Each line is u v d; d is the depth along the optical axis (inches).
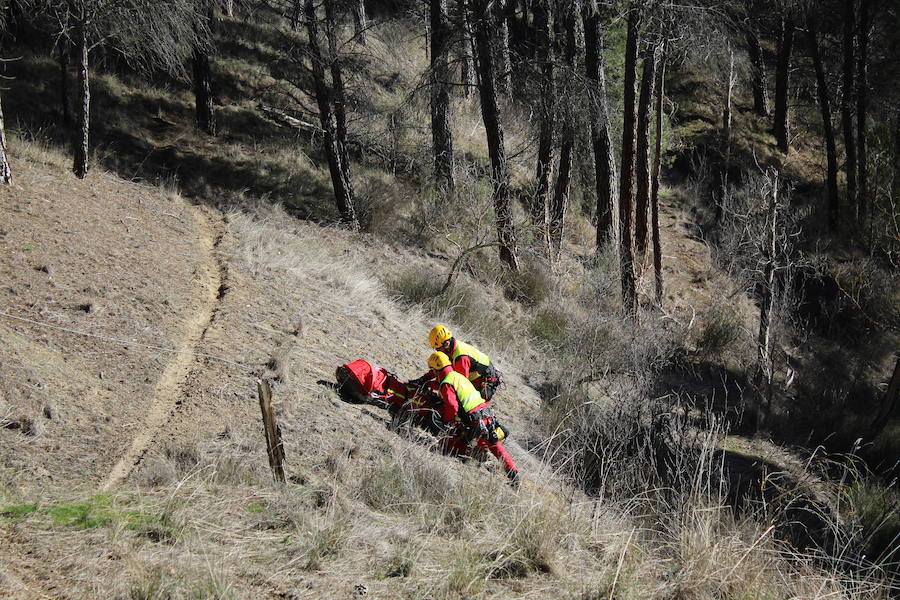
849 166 1066.7
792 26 1117.1
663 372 550.6
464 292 544.4
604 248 679.7
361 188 697.6
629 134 642.2
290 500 182.4
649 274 812.0
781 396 557.6
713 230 978.7
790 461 416.8
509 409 383.9
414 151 818.2
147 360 247.3
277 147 737.0
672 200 1053.8
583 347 497.7
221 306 326.3
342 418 248.5
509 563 178.4
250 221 531.5
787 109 1285.7
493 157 644.1
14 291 265.0
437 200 708.7
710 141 1194.6
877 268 884.6
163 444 197.6
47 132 566.9
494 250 674.2
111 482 175.9
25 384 201.6
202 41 670.5
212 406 226.8
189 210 520.4
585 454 316.2
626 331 516.1
